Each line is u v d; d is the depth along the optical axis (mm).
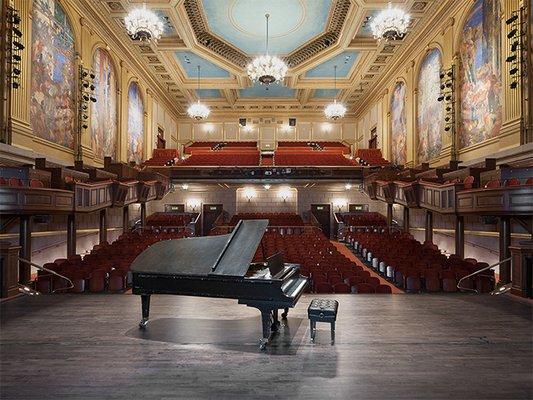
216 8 13406
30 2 9086
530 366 3502
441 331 4477
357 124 24328
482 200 7520
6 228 8117
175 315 5129
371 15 13164
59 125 10602
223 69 18375
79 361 3586
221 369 3416
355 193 20234
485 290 7129
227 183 17281
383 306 5625
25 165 8141
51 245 10148
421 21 13422
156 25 10969
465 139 11438
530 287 6188
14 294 6258
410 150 15398
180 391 3012
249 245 4145
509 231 7227
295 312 5277
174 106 22906
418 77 14734
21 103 8773
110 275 7281
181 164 19203
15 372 3352
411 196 11688
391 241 12133
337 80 19422
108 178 11969
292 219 18562
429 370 3410
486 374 3334
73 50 11328
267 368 3439
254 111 24312
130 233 13914
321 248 11391
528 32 8523
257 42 15945
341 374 3322
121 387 3076
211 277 4078
